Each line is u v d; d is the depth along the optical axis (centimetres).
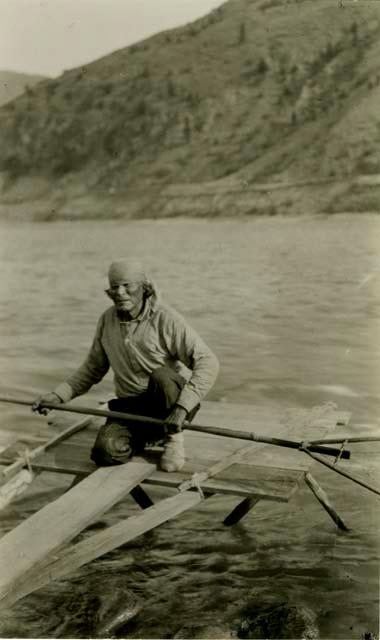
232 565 453
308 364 941
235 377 908
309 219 4984
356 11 9750
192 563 455
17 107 10856
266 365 958
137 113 9994
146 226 5912
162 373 456
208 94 9806
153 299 461
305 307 1433
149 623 390
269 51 10344
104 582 431
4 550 371
